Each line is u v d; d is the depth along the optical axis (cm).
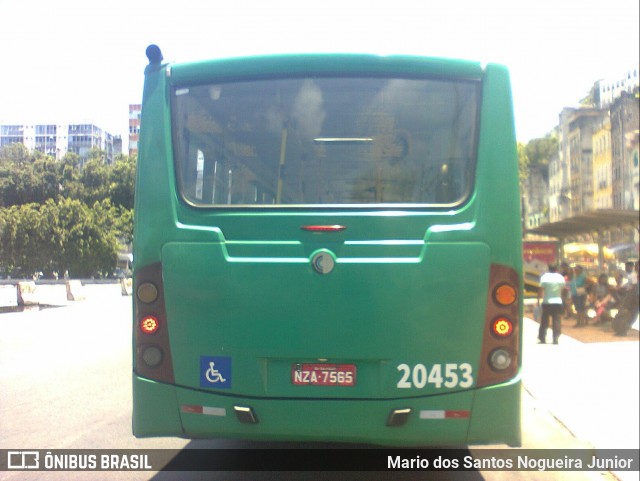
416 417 443
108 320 1866
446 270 447
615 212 1984
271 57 481
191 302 457
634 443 644
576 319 1802
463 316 445
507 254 450
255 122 479
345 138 473
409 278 446
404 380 443
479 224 452
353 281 446
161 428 459
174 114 484
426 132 470
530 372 1034
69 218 1021
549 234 2580
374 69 476
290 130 476
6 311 1866
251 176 472
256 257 453
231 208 462
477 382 445
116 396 859
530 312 2303
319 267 447
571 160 7481
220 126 480
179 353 458
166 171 473
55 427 698
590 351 1273
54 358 1191
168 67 489
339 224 452
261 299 450
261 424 448
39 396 858
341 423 444
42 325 1725
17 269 974
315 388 447
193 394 455
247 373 449
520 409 447
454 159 465
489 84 470
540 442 665
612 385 929
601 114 6956
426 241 448
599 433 679
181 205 468
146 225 470
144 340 464
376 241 450
